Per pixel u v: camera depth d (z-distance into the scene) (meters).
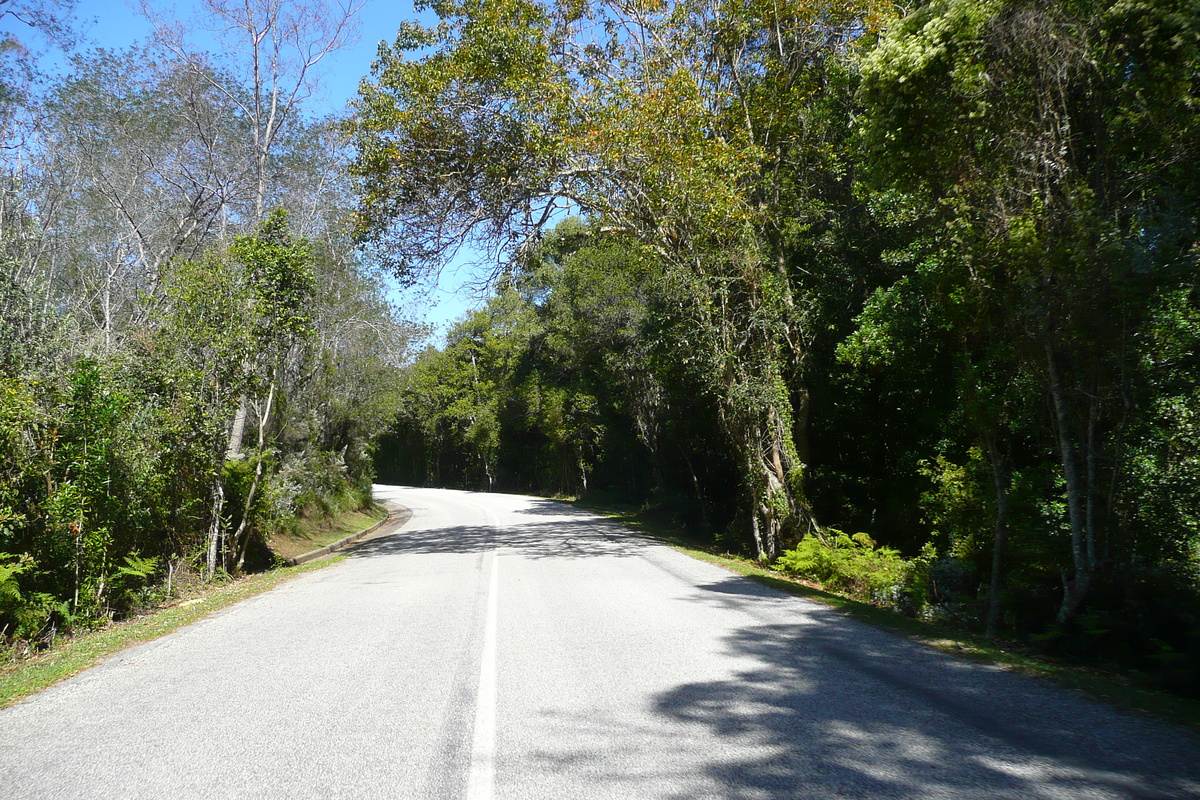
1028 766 4.23
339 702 5.87
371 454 43.19
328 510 26.70
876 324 15.48
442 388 64.50
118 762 4.68
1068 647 8.24
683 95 17.05
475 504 42.19
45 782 4.38
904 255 15.06
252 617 10.03
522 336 49.09
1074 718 5.09
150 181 21.23
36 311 11.80
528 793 4.06
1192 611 7.88
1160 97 8.29
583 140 16.59
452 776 4.33
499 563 15.41
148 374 13.12
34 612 9.07
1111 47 8.74
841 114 19.44
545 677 6.44
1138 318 8.12
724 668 6.61
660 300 20.34
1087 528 8.59
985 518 11.62
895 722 5.05
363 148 17.33
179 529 13.52
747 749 4.62
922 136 9.98
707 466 27.88
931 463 15.93
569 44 18.48
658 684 6.14
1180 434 8.56
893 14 15.56
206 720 5.49
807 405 19.86
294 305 15.41
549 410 45.66
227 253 14.94
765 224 19.59
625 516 32.66
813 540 14.91
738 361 17.88
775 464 17.86
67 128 19.61
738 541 21.66
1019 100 9.11
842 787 4.01
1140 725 4.93
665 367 23.58
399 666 6.98
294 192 22.70
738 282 18.22
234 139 21.48
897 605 11.50
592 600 10.52
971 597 11.02
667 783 4.14
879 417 19.92
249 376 14.76
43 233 16.70
